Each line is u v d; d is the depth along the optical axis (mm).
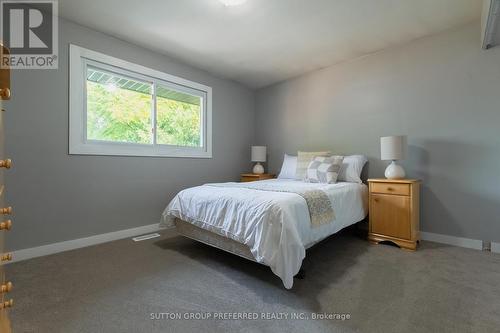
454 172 2434
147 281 1661
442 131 2498
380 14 2215
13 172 2016
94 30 2467
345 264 1947
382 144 2543
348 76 3205
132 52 2764
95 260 2025
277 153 4055
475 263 1945
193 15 2223
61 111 2262
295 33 2537
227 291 1533
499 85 2203
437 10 2158
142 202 2854
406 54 2727
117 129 2717
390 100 2844
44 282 1634
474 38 2322
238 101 4074
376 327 1186
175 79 3182
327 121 3420
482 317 1257
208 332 1158
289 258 1447
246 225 1643
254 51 2949
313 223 1769
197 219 2037
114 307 1354
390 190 2398
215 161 3715
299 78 3740
